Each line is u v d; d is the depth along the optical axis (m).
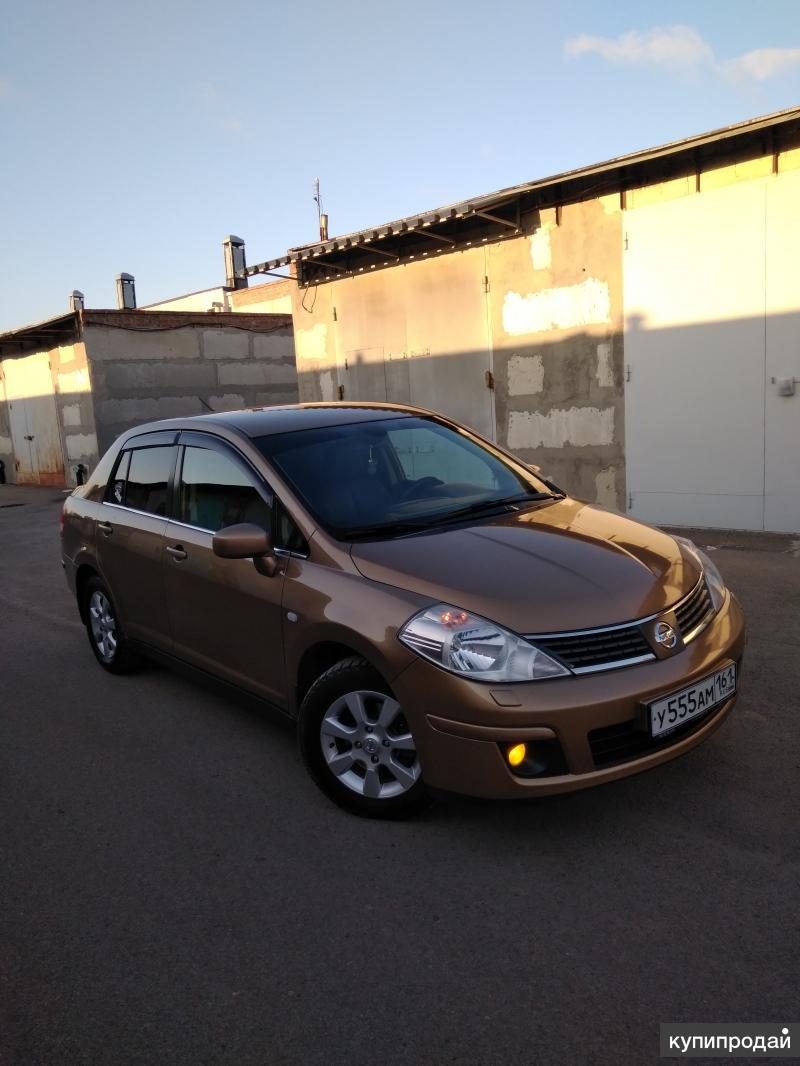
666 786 3.38
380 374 11.32
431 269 10.35
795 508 7.65
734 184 7.55
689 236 7.92
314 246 10.53
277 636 3.58
